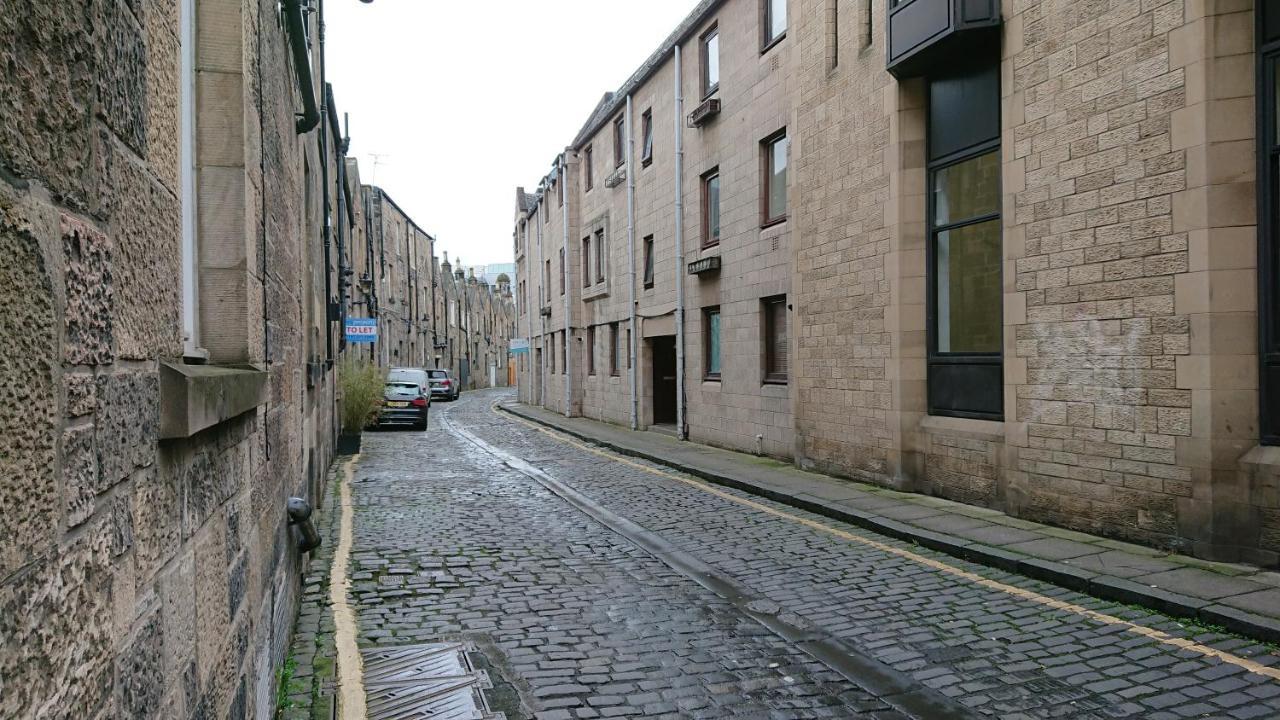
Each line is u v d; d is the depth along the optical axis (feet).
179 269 6.46
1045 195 25.02
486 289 243.60
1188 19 20.59
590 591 20.30
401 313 132.36
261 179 10.76
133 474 4.81
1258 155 19.77
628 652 15.92
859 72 34.63
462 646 16.20
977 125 29.04
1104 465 23.18
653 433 64.49
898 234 32.17
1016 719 12.70
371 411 58.80
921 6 28.89
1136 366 22.13
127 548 4.65
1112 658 15.05
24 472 3.27
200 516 6.54
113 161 4.60
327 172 44.37
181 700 5.86
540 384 114.11
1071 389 24.23
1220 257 20.08
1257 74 19.80
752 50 47.16
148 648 5.03
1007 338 26.61
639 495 35.68
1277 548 19.12
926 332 31.96
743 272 48.52
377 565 22.95
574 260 88.89
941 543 23.76
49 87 3.64
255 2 10.31
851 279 35.53
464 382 204.74
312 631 16.96
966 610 18.24
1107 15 22.88
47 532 3.50
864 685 14.20
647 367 68.54
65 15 3.84
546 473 43.73
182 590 5.94
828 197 37.14
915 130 31.89
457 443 62.49
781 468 41.06
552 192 99.66
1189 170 20.65
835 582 20.81
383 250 114.52
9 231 3.17
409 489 37.91
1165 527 21.45
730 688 14.14
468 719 12.81
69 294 3.83
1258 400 19.80
